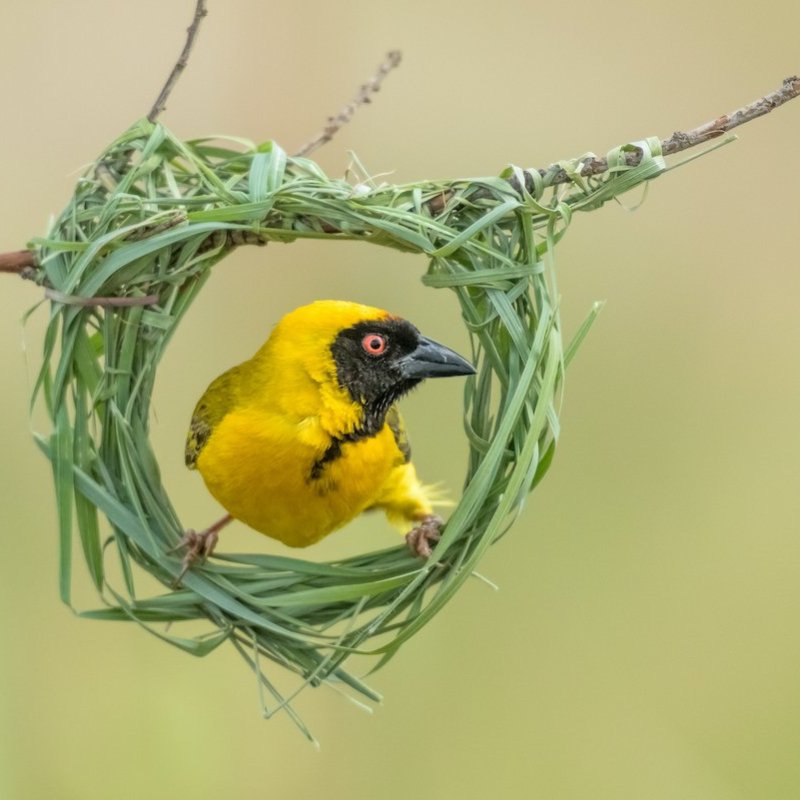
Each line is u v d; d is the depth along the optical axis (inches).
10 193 445.4
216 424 325.4
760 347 450.3
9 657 412.5
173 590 298.4
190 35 292.7
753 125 472.1
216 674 430.6
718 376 447.2
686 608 430.0
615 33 483.5
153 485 295.1
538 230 299.1
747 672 426.9
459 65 476.7
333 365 319.6
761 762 418.6
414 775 419.2
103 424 292.4
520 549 433.4
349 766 421.1
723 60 480.1
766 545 431.5
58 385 286.2
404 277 436.1
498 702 423.5
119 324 289.1
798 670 425.1
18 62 458.3
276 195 284.2
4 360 432.1
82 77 461.1
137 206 284.0
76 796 410.9
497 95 474.0
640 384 446.6
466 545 288.4
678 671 426.9
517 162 466.3
